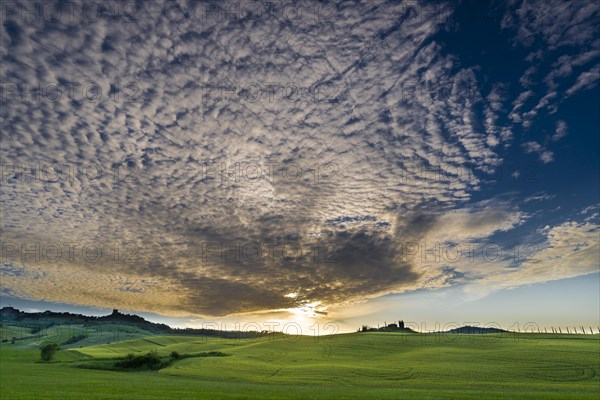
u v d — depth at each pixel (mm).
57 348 108062
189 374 81750
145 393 44188
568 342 129000
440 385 64125
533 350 107812
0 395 40938
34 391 44000
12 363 93812
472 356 104188
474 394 50062
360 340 155750
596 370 79500
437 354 111188
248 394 46188
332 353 127125
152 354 101938
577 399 46031
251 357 119375
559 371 79438
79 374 72375
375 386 62719
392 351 127250
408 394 49469
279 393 47875
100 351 163125
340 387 59469
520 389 58406
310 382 68500
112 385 52438
